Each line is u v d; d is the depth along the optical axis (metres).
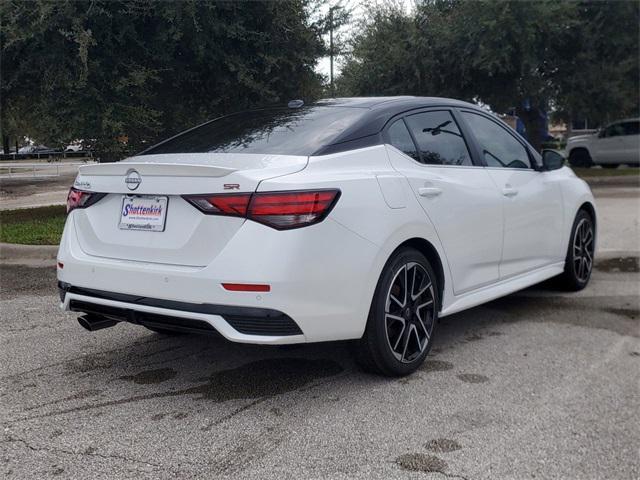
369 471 2.74
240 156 3.59
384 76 19.41
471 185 4.38
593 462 2.87
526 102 19.41
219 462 2.80
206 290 3.15
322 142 3.64
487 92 19.42
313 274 3.19
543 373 3.96
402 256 3.71
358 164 3.62
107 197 3.63
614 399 3.57
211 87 11.16
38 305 5.42
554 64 18.80
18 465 2.75
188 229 3.28
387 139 3.92
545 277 5.35
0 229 8.81
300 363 4.06
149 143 10.90
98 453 2.87
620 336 4.73
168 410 3.33
